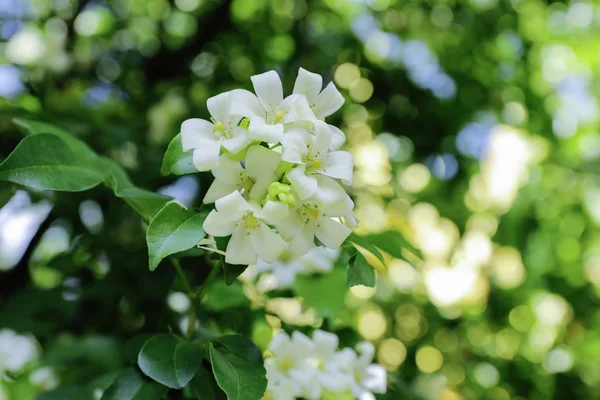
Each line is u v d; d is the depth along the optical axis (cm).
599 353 123
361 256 49
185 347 49
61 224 77
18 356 78
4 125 71
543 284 128
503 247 125
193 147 47
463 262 121
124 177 53
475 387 118
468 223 119
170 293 64
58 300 67
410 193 106
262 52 107
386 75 102
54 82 92
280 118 47
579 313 129
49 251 87
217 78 101
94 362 62
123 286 66
